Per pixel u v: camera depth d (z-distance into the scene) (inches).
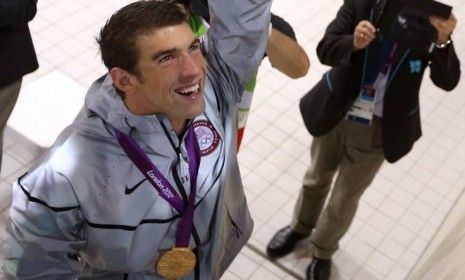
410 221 132.3
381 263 123.7
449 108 159.6
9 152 121.6
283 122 147.6
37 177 53.4
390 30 86.0
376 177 139.4
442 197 138.3
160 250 60.7
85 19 159.5
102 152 54.2
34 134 112.4
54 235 55.7
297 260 120.9
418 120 96.4
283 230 122.0
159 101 51.4
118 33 49.4
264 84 155.1
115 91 54.4
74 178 52.9
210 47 62.9
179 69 49.5
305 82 157.8
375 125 95.0
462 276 68.5
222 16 60.4
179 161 57.9
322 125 96.6
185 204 58.7
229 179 64.9
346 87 92.7
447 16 84.2
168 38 48.7
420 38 85.2
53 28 154.3
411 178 141.0
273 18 75.9
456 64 91.1
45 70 142.6
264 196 131.4
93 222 55.0
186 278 66.6
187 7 64.9
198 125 59.9
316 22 176.2
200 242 63.7
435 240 122.0
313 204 113.5
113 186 54.3
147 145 55.6
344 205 105.3
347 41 88.8
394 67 88.9
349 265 122.3
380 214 132.5
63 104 118.1
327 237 111.7
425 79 165.6
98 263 60.7
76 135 54.2
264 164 137.6
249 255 120.1
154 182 55.9
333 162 105.2
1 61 87.8
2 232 107.1
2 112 95.0
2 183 118.0
